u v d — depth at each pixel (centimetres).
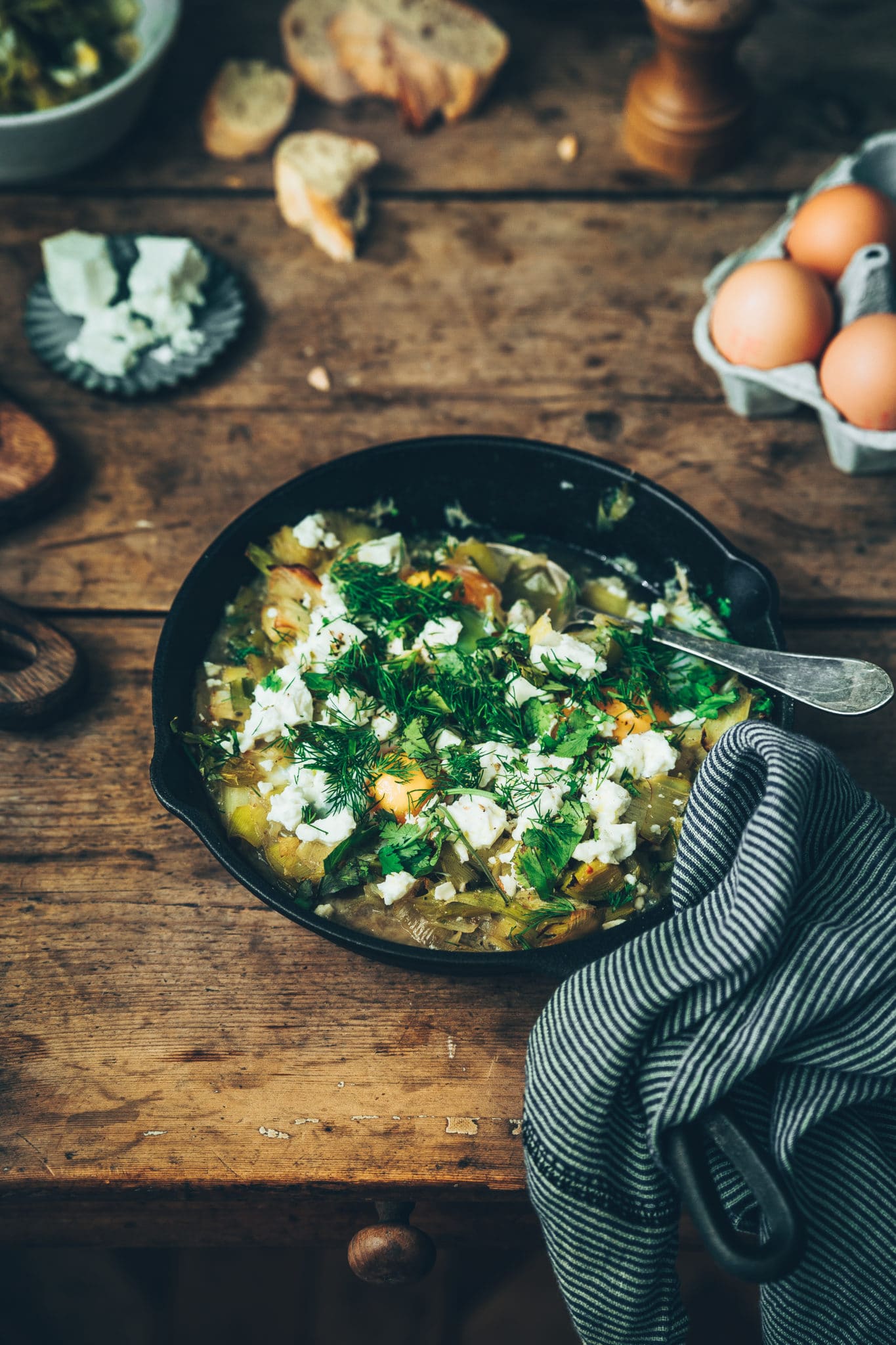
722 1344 93
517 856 68
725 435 83
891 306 78
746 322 78
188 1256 95
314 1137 70
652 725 71
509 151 90
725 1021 64
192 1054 71
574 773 69
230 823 70
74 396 84
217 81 89
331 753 70
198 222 88
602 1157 65
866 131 91
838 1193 66
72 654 77
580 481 76
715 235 88
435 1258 70
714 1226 61
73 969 72
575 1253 66
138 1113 70
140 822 75
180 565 80
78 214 88
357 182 87
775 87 92
